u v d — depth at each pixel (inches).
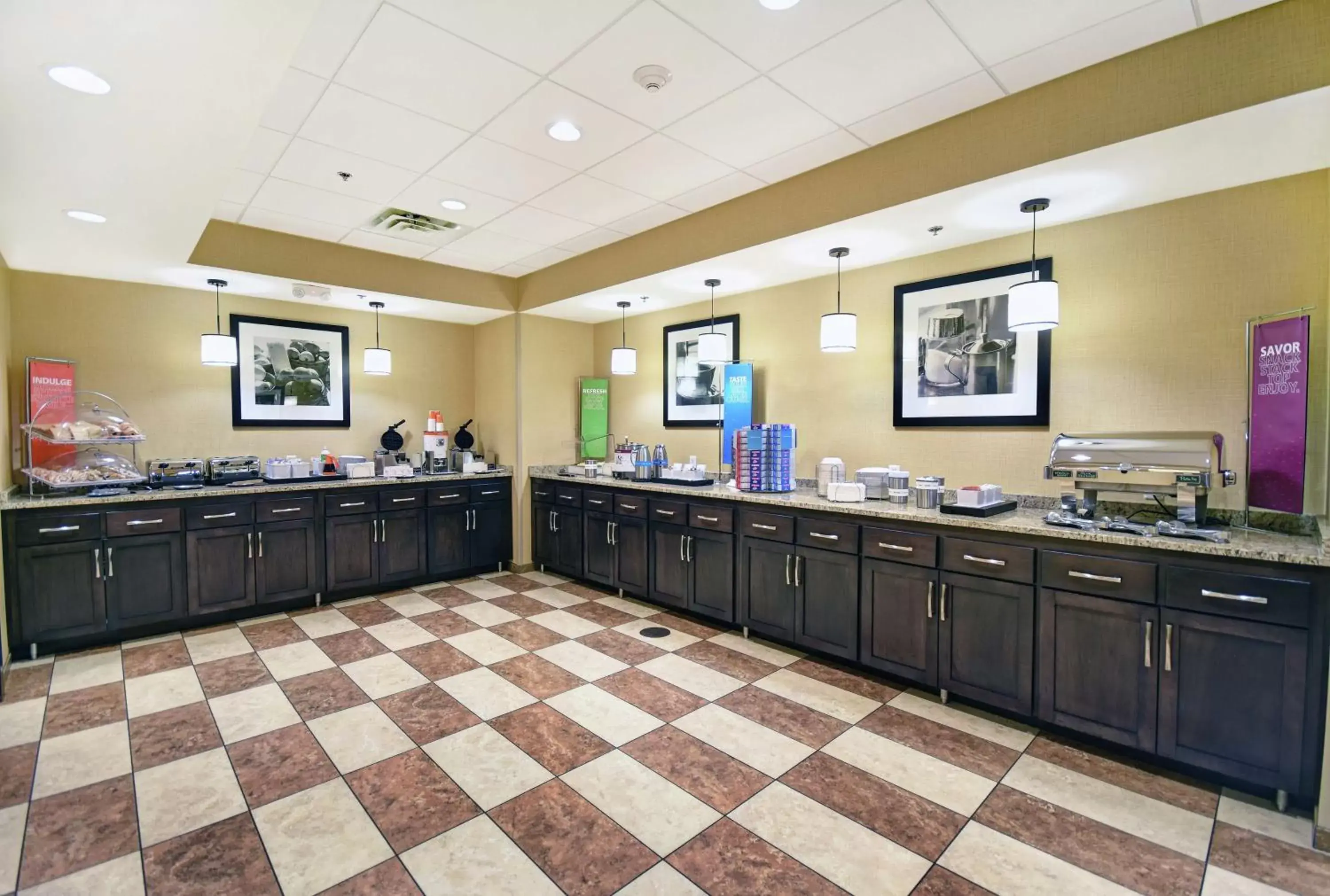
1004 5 76.7
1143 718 92.4
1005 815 81.5
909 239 132.6
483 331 236.2
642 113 103.6
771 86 95.7
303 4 59.6
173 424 175.5
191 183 100.9
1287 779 81.1
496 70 91.0
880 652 123.1
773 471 155.3
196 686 121.6
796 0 75.5
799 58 88.1
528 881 69.1
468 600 182.5
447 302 200.2
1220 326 105.7
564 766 93.0
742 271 160.1
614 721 107.5
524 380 218.5
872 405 154.8
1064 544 99.8
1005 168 99.6
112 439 152.4
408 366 223.1
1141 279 113.7
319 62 88.4
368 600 182.1
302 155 118.6
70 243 132.9
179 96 75.2
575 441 233.9
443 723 106.5
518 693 118.5
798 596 137.1
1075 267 121.3
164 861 72.3
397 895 66.9
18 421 153.9
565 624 160.9
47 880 68.9
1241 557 83.7
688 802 84.1
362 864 71.7
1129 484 106.8
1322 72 73.5
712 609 156.5
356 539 182.5
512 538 220.2
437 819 80.3
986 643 108.9
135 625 147.3
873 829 78.6
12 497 141.3
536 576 213.8
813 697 117.6
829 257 147.2
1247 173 98.3
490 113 103.5
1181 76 83.0
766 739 101.5
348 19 78.7
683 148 117.0
